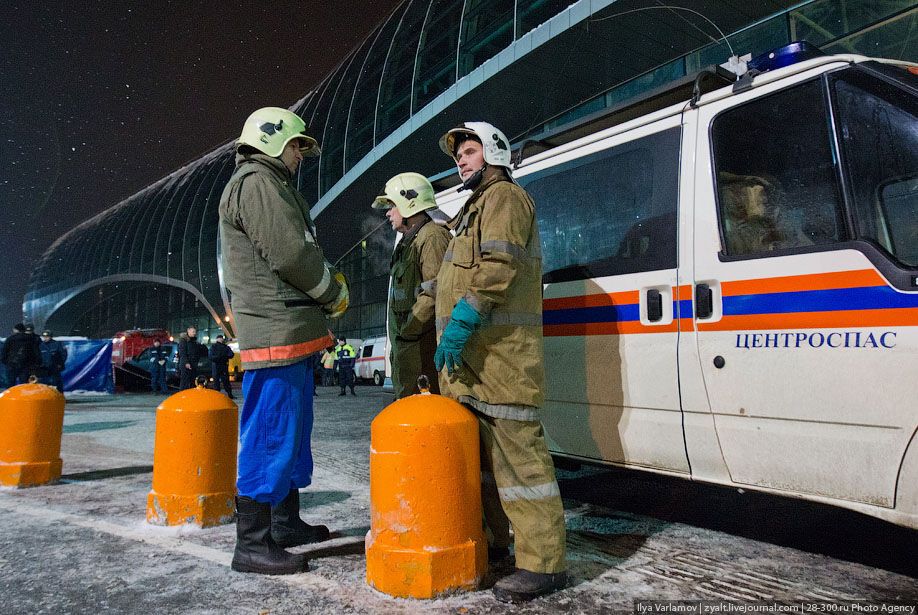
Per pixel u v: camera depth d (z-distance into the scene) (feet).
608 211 10.75
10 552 9.29
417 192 12.07
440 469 7.30
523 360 7.54
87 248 240.73
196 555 9.12
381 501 7.47
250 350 8.48
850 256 7.47
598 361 10.41
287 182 9.12
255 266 8.59
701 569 8.21
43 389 15.17
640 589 7.48
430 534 7.27
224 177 169.48
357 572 8.30
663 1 43.93
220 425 11.19
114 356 69.26
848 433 7.37
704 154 9.36
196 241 169.58
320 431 25.89
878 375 7.09
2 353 39.22
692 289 9.09
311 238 8.93
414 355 11.43
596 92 61.82
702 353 8.87
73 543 9.77
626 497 12.91
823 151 8.05
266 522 8.45
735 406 8.46
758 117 8.83
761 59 9.43
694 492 13.28
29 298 282.15
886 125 7.54
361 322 120.98
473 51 72.90
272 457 8.43
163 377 61.21
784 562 8.49
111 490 14.12
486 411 7.54
